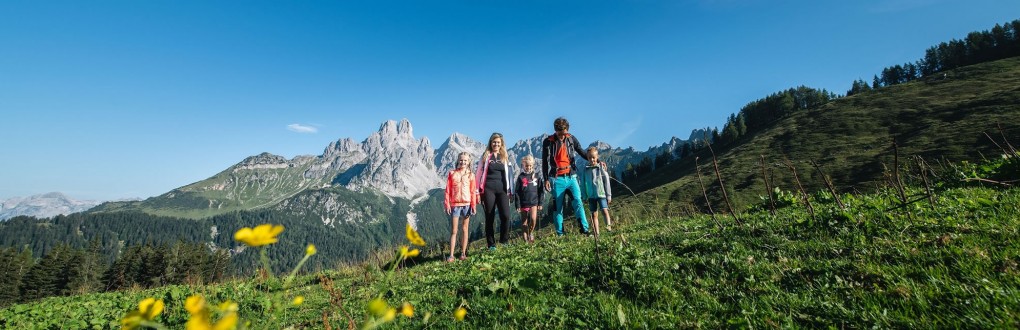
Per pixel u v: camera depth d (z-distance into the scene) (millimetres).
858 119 124188
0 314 7363
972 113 95188
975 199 5414
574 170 10156
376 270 7512
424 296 5160
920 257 3559
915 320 2652
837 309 3037
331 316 4836
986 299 2709
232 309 1183
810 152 107875
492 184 9789
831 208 5715
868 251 3969
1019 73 118750
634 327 3154
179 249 78812
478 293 4629
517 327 3545
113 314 7012
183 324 5891
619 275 4488
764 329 2924
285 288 1674
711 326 3117
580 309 3777
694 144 185375
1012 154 7152
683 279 4203
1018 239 3506
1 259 80375
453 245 8828
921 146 83875
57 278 79750
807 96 178125
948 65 162875
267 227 1336
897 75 177625
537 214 11242
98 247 96375
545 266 5562
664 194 90875
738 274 4059
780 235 5098
